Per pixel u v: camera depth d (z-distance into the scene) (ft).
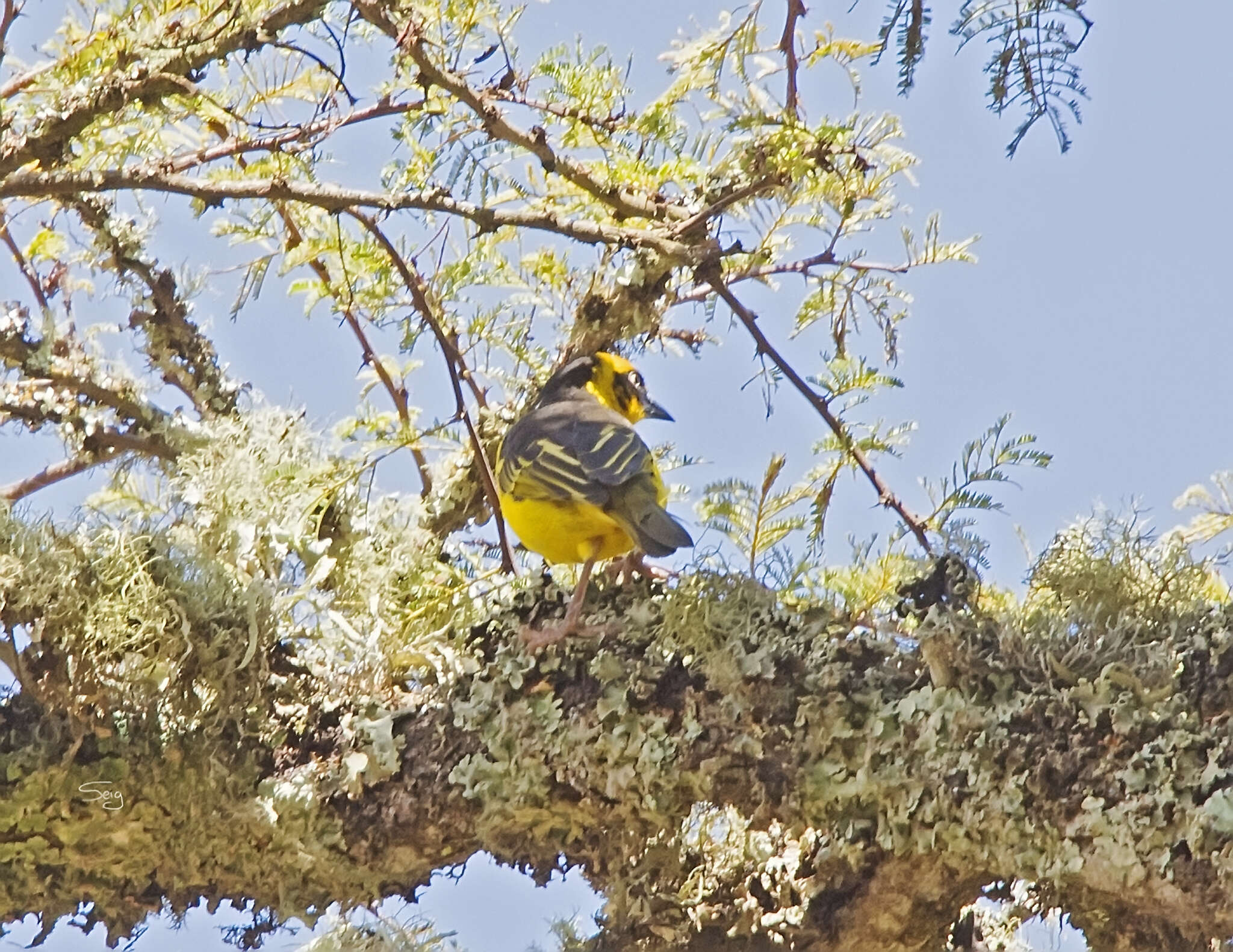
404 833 26.09
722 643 25.21
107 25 31.78
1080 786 22.79
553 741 25.31
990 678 23.91
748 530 29.04
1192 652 23.52
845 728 24.43
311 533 29.32
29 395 37.06
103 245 37.45
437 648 27.32
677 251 29.99
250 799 26.00
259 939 27.27
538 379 38.24
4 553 25.43
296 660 27.32
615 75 32.17
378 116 31.86
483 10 31.68
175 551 26.50
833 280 32.17
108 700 25.89
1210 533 30.53
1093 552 25.89
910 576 25.43
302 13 29.25
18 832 25.82
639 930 27.22
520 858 26.84
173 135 36.65
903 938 26.50
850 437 29.63
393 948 27.55
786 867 27.61
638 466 31.71
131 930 26.99
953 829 23.59
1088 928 24.44
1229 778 21.98
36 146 29.73
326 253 35.76
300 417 30.89
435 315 35.42
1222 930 21.88
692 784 25.09
